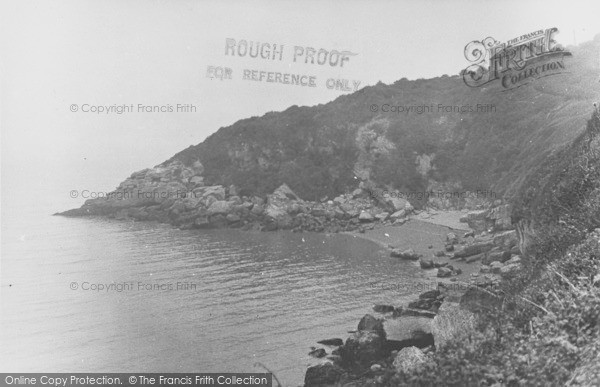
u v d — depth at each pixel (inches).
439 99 3996.1
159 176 3964.1
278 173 3986.2
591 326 385.1
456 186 3383.4
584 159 872.3
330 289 1942.7
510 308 569.3
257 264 2476.6
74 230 3341.5
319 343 1331.2
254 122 4281.5
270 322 1573.6
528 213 1040.8
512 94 3454.7
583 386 321.1
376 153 3841.0
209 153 4151.1
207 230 3449.8
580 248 565.3
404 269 2174.0
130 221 3681.1
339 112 4200.3
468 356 435.5
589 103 2760.8
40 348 1520.7
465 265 2043.6
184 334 1524.4
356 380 964.6
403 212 3294.8
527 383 359.6
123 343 1498.5
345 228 3299.7
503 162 3221.0
